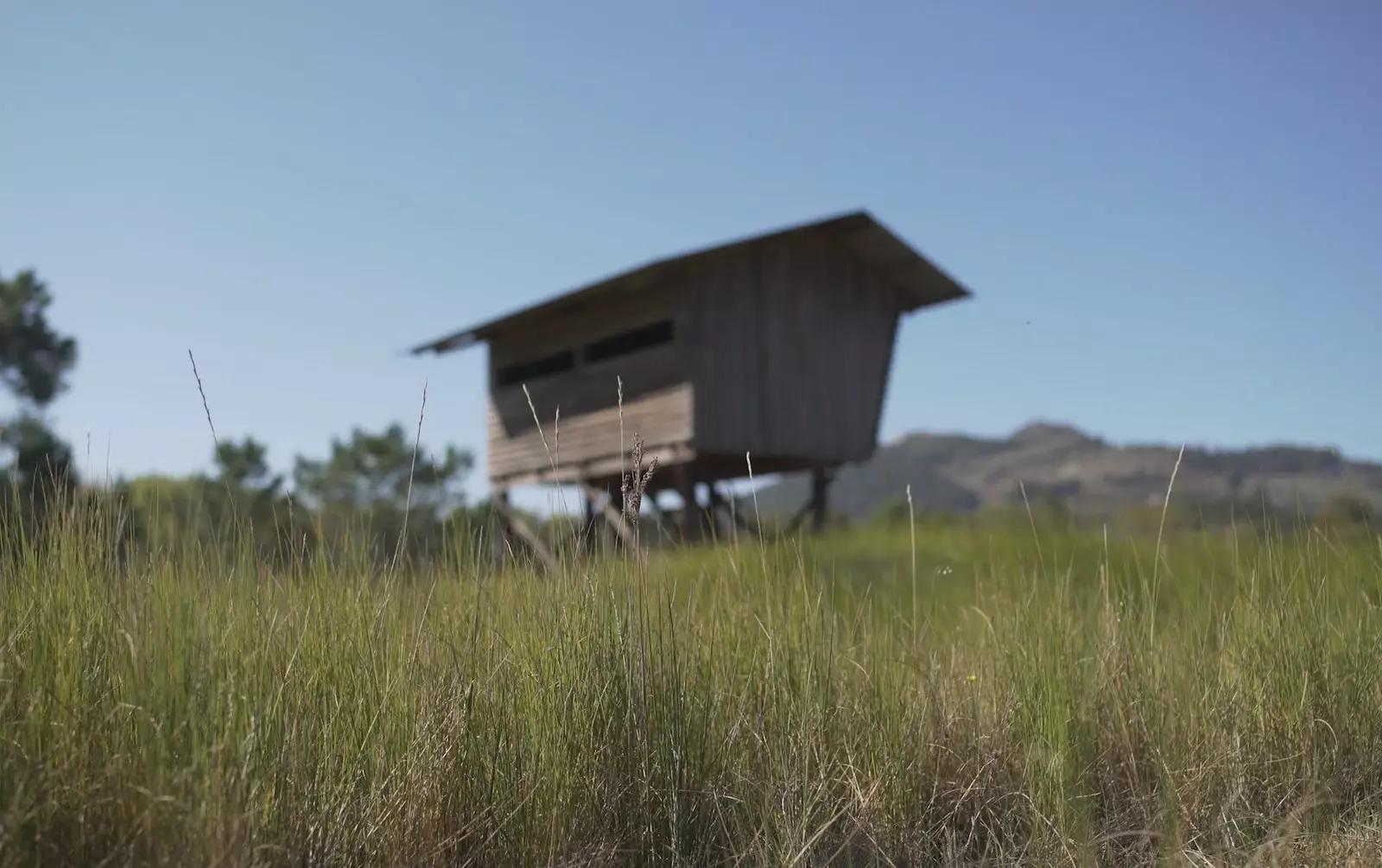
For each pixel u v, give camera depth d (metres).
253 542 3.09
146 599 2.59
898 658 4.32
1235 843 3.41
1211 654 4.45
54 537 2.86
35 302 22.84
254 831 2.39
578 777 3.07
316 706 2.83
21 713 2.46
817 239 16.78
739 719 3.48
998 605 4.68
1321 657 4.14
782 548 4.34
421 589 3.44
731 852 3.15
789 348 16.22
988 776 3.81
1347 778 3.84
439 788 2.90
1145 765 3.81
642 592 3.29
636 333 18.73
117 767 2.38
